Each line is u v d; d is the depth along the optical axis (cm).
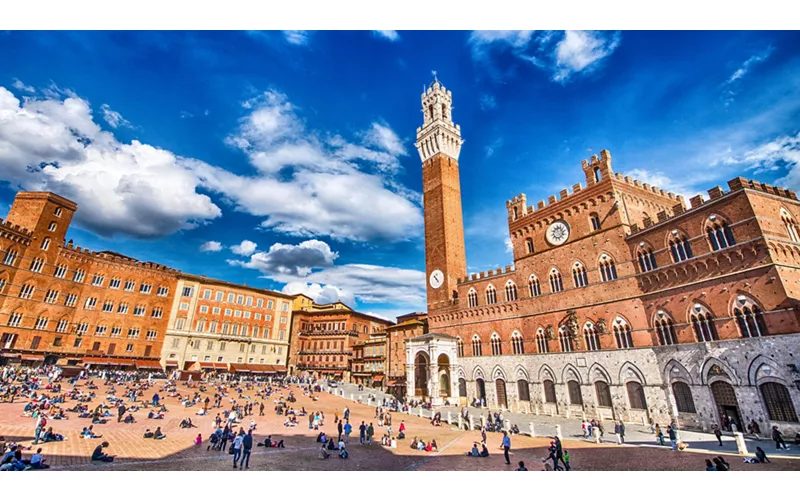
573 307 6406
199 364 10800
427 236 10375
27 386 5944
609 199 6194
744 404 4181
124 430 4191
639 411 5262
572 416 6059
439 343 7950
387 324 14875
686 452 3541
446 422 5872
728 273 4478
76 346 9094
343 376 12156
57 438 3494
